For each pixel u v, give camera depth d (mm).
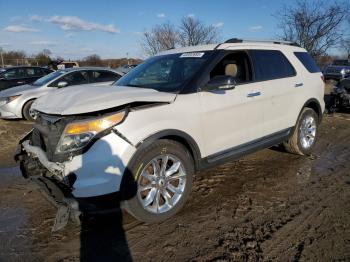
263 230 3301
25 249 3090
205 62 4008
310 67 5605
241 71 4414
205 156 3865
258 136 4559
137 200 3258
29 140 3783
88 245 3131
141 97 3312
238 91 4184
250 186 4391
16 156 3832
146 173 3354
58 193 2971
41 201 4109
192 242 3129
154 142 3336
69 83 9688
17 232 3389
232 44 4375
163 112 3416
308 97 5383
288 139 5305
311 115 5555
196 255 2938
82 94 3436
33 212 3824
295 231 3271
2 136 7711
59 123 3105
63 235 3309
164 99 3461
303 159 5484
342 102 9648
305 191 4211
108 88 3801
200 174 4828
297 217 3543
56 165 3035
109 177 3055
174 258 2906
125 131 3119
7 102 9289
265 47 4871
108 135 3057
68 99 3352
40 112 3410
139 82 4266
